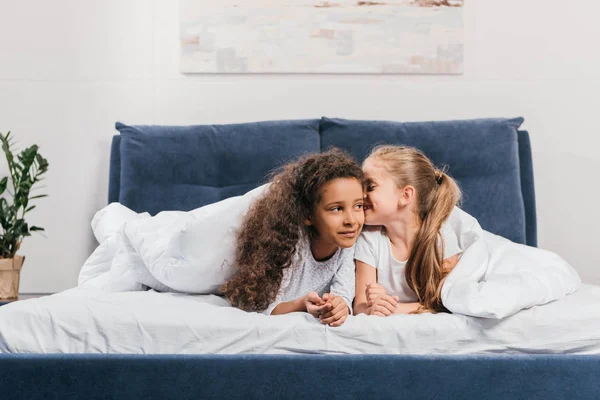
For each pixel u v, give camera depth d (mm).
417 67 3104
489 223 2773
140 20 3109
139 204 2799
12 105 3100
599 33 3129
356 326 1682
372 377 1594
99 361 1589
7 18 3098
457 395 1599
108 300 1768
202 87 3115
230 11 3094
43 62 3107
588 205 3127
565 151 3129
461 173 2812
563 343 1694
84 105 3107
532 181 2926
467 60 3125
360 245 2020
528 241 2881
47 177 3098
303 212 1862
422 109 3117
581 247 3119
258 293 1832
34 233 3086
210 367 1589
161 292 2098
